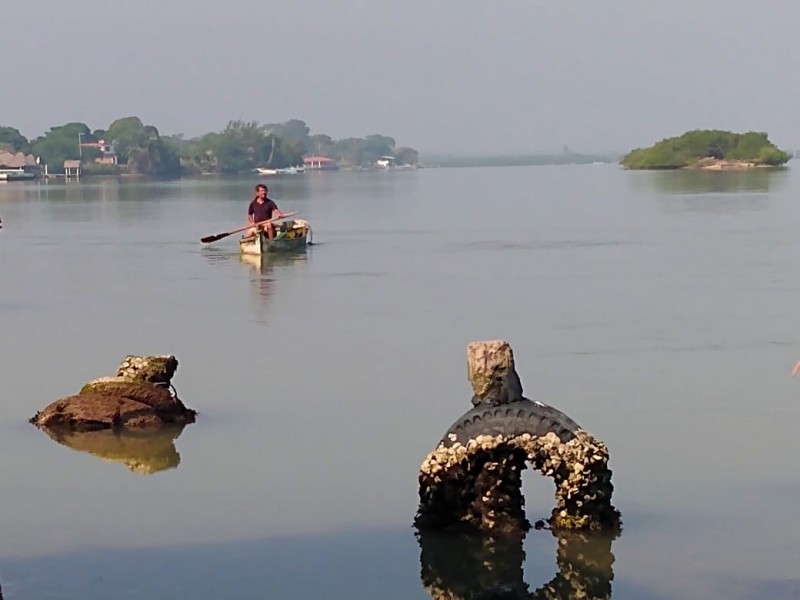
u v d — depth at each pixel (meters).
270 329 25.66
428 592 11.85
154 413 17.61
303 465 15.63
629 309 27.89
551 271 36.22
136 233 55.84
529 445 13.27
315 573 12.31
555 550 12.79
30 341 24.66
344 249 45.00
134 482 15.06
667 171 148.50
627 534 13.19
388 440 16.69
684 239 46.16
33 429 17.39
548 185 115.06
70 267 39.72
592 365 21.31
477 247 44.91
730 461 15.62
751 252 40.50
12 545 13.10
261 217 45.19
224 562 12.59
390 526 13.51
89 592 11.90
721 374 20.44
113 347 23.78
